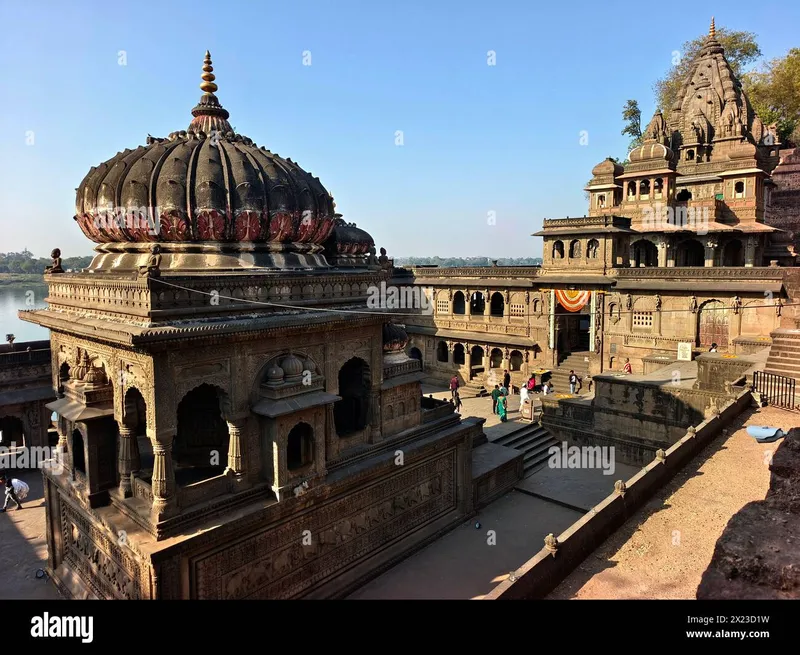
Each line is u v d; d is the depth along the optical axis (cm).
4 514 1914
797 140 4809
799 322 2331
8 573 1550
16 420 2469
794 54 4816
